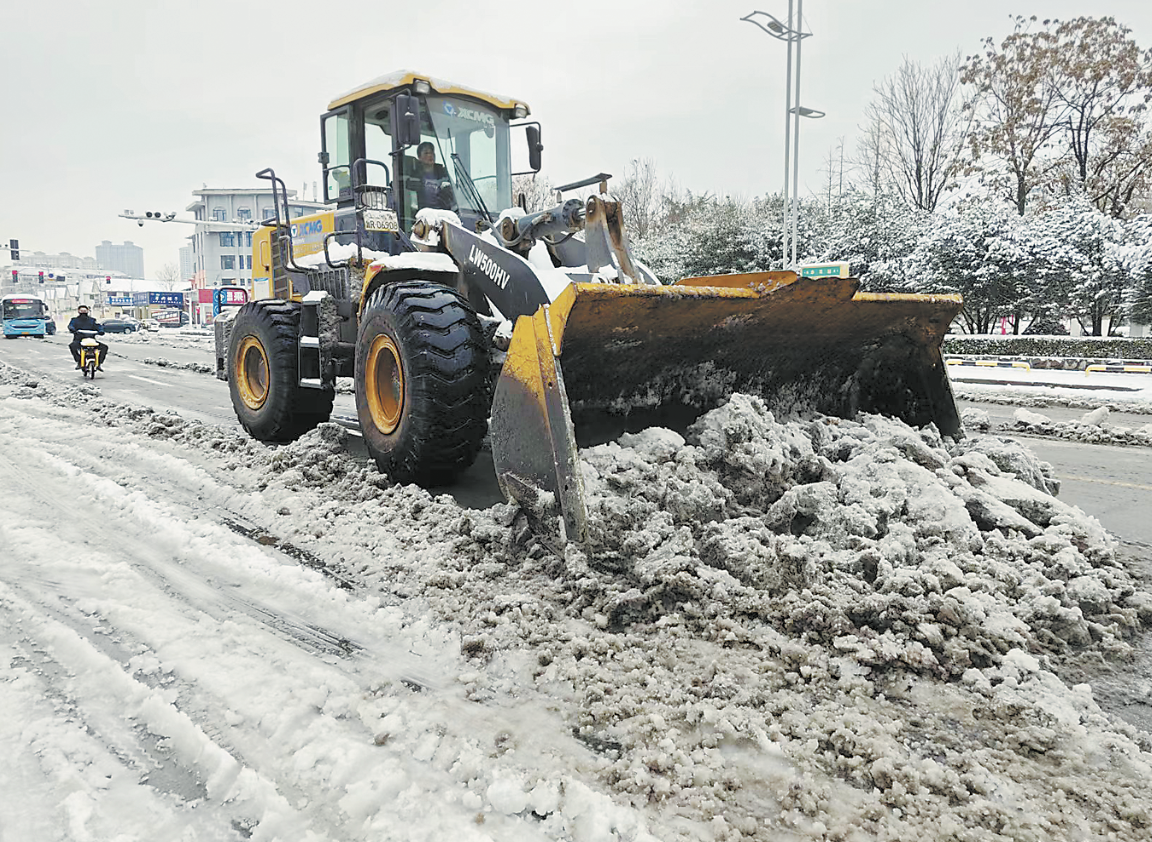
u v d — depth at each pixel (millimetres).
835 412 4539
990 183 26328
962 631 2465
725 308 3443
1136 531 3904
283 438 5766
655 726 2031
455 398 3928
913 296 4078
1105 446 6492
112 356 17609
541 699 2184
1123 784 1838
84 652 2396
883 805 1766
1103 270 17344
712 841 1647
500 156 5773
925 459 3609
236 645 2477
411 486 4000
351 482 4246
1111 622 2682
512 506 3279
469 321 4031
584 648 2418
